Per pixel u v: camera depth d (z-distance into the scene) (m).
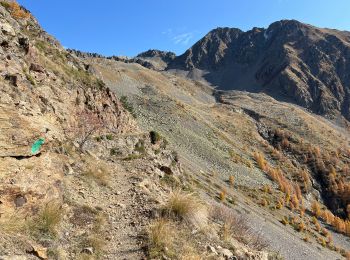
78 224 9.80
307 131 166.12
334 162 136.25
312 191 114.69
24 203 8.65
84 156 16.80
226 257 9.77
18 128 9.54
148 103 116.38
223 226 12.16
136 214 11.22
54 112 19.11
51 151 11.97
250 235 13.42
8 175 8.46
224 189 57.06
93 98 30.64
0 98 10.88
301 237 56.03
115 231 10.02
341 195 117.12
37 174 9.59
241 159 95.50
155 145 33.28
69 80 27.14
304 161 136.88
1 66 16.14
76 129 22.12
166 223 10.16
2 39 19.34
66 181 12.12
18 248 7.41
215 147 95.06
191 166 63.09
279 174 100.25
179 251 9.24
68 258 8.04
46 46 30.83
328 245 60.41
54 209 9.29
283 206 74.25
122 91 123.44
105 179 14.45
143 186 14.42
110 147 24.98
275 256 13.07
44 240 8.16
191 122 112.75
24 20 31.28
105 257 8.52
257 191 74.50
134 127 42.47
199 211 11.91
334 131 184.62
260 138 147.50
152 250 8.91
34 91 17.64
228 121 154.12
